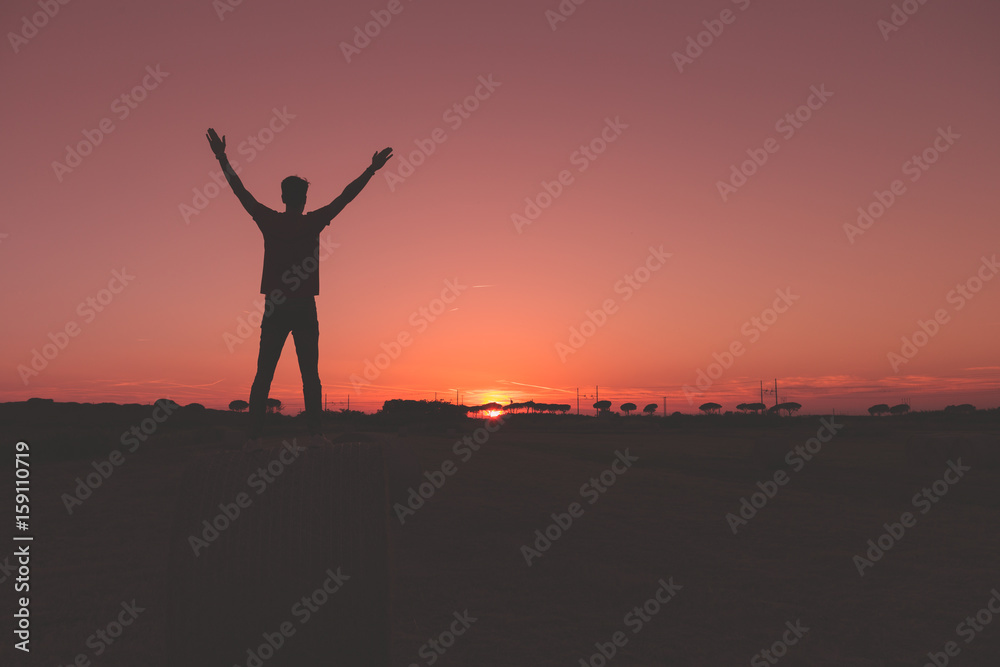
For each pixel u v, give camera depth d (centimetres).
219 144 407
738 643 545
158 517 1170
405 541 959
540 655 513
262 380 399
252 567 342
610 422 7994
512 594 682
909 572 790
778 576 767
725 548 924
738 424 7512
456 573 769
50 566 798
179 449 3183
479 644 536
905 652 527
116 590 689
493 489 1606
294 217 400
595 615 615
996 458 2262
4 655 505
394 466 1256
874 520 1187
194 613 336
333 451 375
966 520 1195
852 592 702
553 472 2086
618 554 876
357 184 403
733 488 1692
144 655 508
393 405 7075
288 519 350
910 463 2495
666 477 1966
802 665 499
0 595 671
